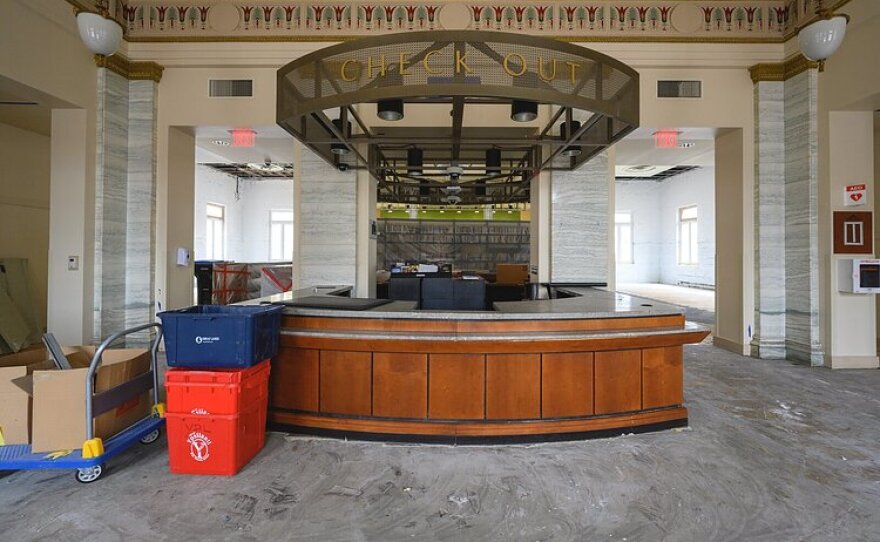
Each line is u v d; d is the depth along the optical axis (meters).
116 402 2.79
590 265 6.25
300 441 3.20
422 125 6.08
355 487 2.56
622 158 10.41
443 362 3.21
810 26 4.16
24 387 2.69
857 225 5.40
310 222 6.37
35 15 4.82
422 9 6.01
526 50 3.11
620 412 3.36
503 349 3.14
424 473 2.74
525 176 7.00
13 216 6.76
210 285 10.28
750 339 6.09
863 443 3.19
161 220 6.09
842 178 5.41
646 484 2.62
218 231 16.36
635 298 4.20
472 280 5.75
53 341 2.90
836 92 5.32
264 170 16.03
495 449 3.09
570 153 4.79
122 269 5.96
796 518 2.28
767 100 5.93
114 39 4.26
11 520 2.21
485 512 2.33
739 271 6.15
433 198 10.69
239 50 6.02
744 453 3.03
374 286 6.83
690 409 3.91
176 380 2.68
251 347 2.76
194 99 6.07
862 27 5.02
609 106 3.39
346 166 6.09
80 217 5.44
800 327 5.71
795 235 5.79
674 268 18.67
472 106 6.07
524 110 3.77
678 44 5.98
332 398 3.30
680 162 10.91
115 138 5.80
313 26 6.03
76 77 5.32
